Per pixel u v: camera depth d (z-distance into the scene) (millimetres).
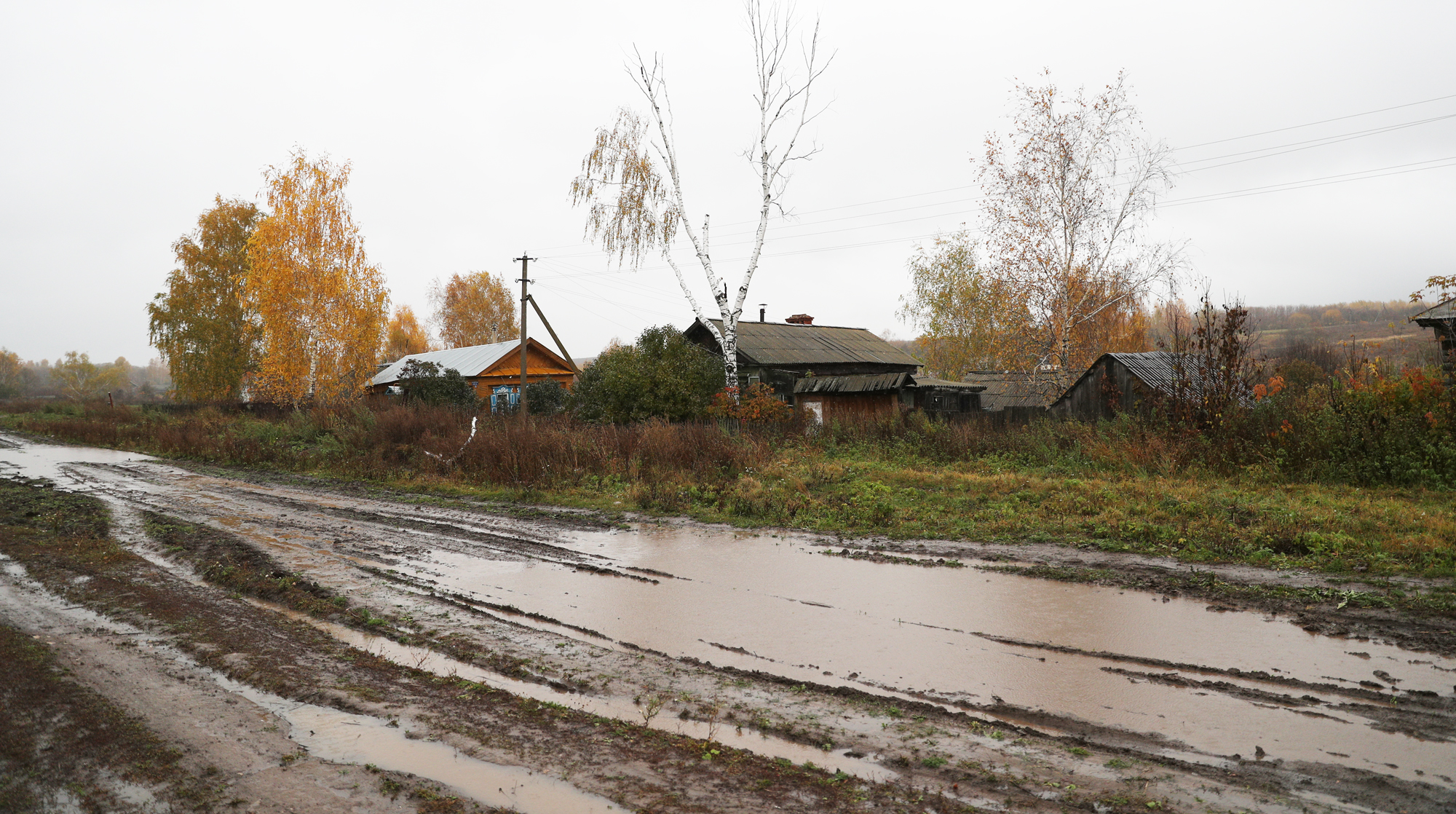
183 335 46438
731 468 15172
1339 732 4406
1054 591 7426
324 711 4953
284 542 10258
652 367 20859
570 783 3998
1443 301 14680
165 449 24172
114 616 6961
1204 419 13992
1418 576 7191
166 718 4809
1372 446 11570
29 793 3895
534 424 18500
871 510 11234
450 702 5090
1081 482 12156
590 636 6469
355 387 34219
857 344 30406
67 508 12898
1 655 5844
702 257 22141
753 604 7316
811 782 3975
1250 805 3656
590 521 11836
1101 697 5004
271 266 32281
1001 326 25172
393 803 3801
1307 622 6246
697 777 4043
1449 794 3701
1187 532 9047
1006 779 3973
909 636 6301
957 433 17109
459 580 8359
